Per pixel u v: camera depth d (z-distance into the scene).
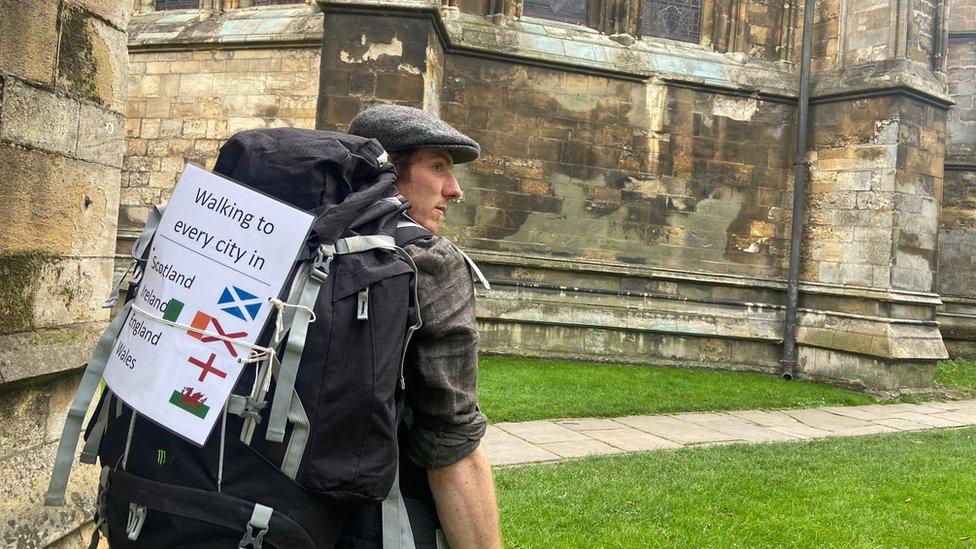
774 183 11.68
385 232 1.32
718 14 12.05
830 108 11.34
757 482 5.19
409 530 1.40
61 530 2.43
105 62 2.58
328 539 1.22
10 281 2.15
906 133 10.63
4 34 2.09
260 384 1.18
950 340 14.02
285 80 10.72
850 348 10.55
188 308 1.25
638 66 11.27
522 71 10.86
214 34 10.88
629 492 4.75
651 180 11.35
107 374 1.32
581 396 8.38
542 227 10.97
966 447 6.83
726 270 11.59
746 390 9.67
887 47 10.77
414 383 1.34
